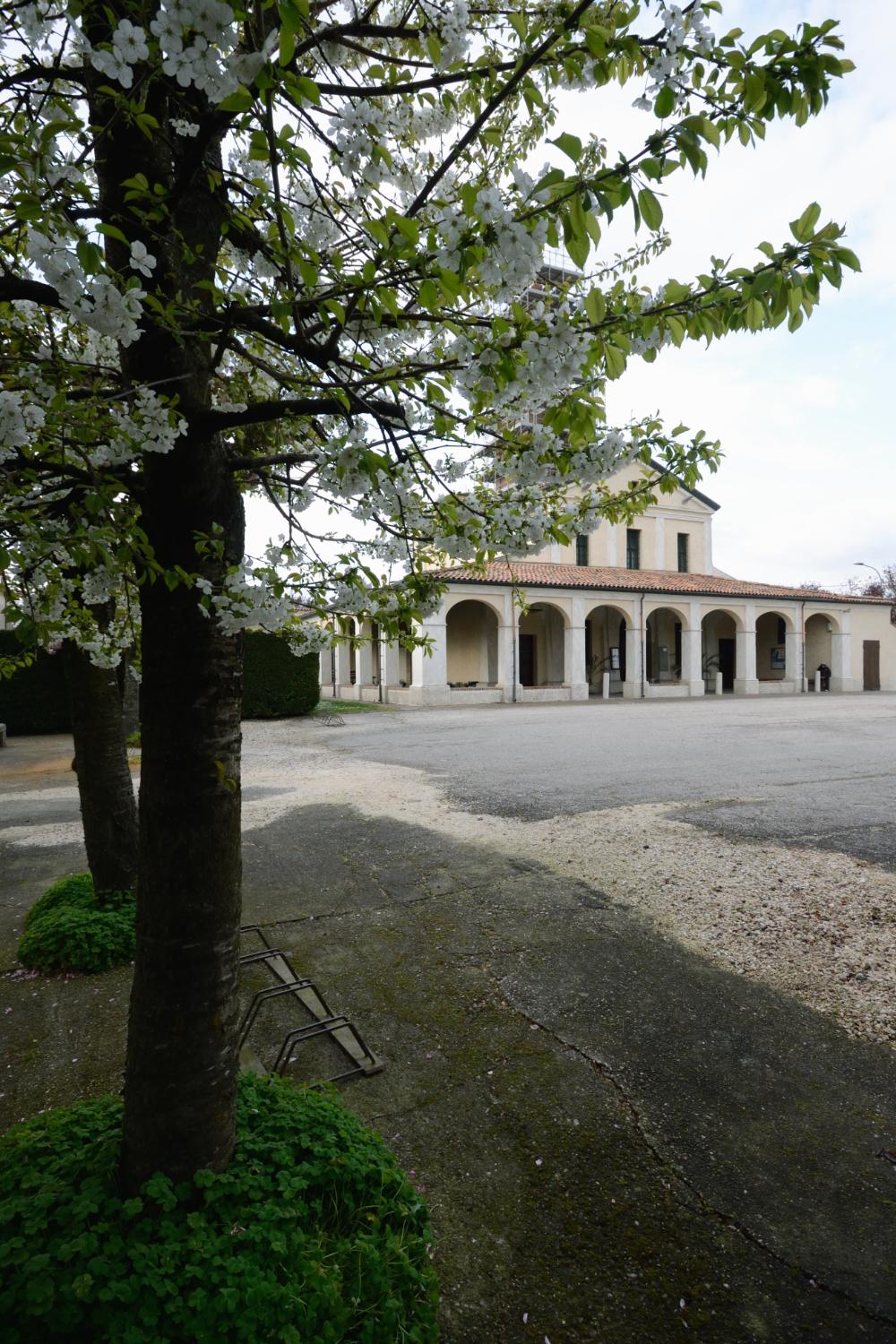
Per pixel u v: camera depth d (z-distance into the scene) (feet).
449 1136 8.41
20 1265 5.18
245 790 29.37
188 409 5.44
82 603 10.48
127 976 12.77
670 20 4.38
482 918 15.02
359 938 14.08
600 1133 8.45
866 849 19.42
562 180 4.26
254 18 4.81
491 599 82.12
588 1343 5.94
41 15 4.35
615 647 105.70
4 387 5.20
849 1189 7.57
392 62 6.02
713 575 115.14
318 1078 9.57
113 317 4.14
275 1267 5.38
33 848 21.48
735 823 22.57
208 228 5.76
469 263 4.37
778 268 4.99
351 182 5.54
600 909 15.43
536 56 4.54
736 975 12.41
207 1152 6.00
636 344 5.59
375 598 7.22
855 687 111.75
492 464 7.83
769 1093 9.18
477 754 39.78
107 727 14.47
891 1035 10.46
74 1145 6.63
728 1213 7.26
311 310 5.85
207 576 5.65
